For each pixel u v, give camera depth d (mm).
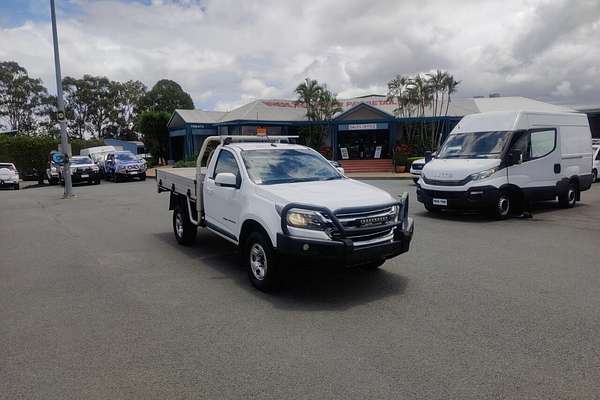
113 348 4367
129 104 71812
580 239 8898
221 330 4750
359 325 4816
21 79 63562
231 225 6762
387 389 3539
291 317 5078
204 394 3529
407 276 6562
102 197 19172
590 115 36094
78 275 6977
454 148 12133
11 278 6891
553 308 5215
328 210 5336
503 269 6859
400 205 5992
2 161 37875
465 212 12422
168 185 9500
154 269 7230
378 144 33812
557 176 12328
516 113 11625
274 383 3664
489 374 3742
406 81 29812
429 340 4410
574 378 3664
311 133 33625
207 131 37469
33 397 3533
